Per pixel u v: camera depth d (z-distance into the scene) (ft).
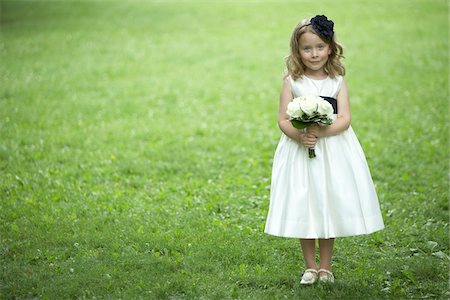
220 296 17.33
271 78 51.29
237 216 23.90
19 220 23.30
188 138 35.47
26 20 78.69
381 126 36.96
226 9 83.87
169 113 41.27
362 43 62.23
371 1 84.94
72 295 17.51
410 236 21.68
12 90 46.16
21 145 33.86
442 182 27.50
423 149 32.19
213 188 27.17
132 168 29.89
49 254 20.17
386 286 18.08
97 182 28.22
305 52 17.74
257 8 83.87
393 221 23.06
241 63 56.59
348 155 17.58
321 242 17.87
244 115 40.65
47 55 59.47
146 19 78.69
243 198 25.75
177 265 19.27
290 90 18.19
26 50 61.62
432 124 36.78
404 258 19.93
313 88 17.97
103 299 17.24
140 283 17.84
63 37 68.18
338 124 17.35
